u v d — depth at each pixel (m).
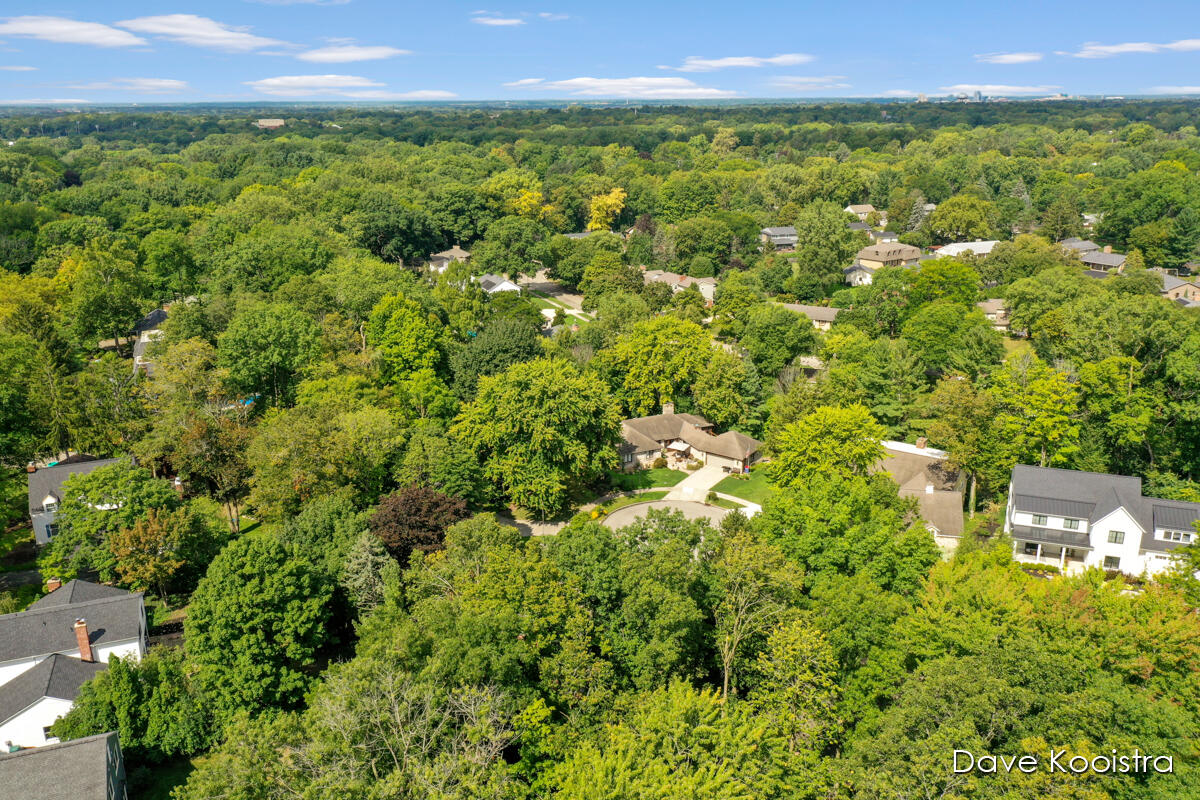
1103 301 105.94
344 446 66.50
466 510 62.72
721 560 49.22
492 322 111.44
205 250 135.25
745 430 99.44
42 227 140.88
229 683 48.28
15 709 46.25
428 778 32.03
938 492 71.75
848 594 46.69
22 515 72.25
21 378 79.75
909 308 124.94
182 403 75.81
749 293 137.12
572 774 34.75
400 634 41.53
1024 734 33.97
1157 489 73.31
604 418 81.50
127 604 54.28
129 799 44.03
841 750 43.81
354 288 106.69
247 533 71.06
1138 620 41.75
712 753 35.06
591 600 47.94
